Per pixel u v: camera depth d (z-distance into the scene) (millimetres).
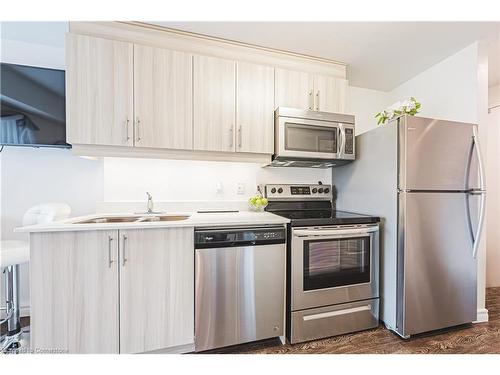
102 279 1412
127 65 1693
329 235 1763
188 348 1573
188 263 1539
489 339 1763
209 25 1790
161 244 1495
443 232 1812
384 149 1902
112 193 2072
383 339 1761
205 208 2225
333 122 2088
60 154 2094
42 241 1341
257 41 1980
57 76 1969
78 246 1385
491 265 2855
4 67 1883
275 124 2014
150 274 1478
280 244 1688
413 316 1739
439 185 1800
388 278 1867
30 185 2035
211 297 1551
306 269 1727
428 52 2125
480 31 1824
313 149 2039
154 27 1795
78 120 1608
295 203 2410
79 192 2119
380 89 2879
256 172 2410
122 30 1734
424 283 1768
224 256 1575
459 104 2113
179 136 1797
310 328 1730
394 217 1809
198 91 1841
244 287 1608
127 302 1443
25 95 1913
